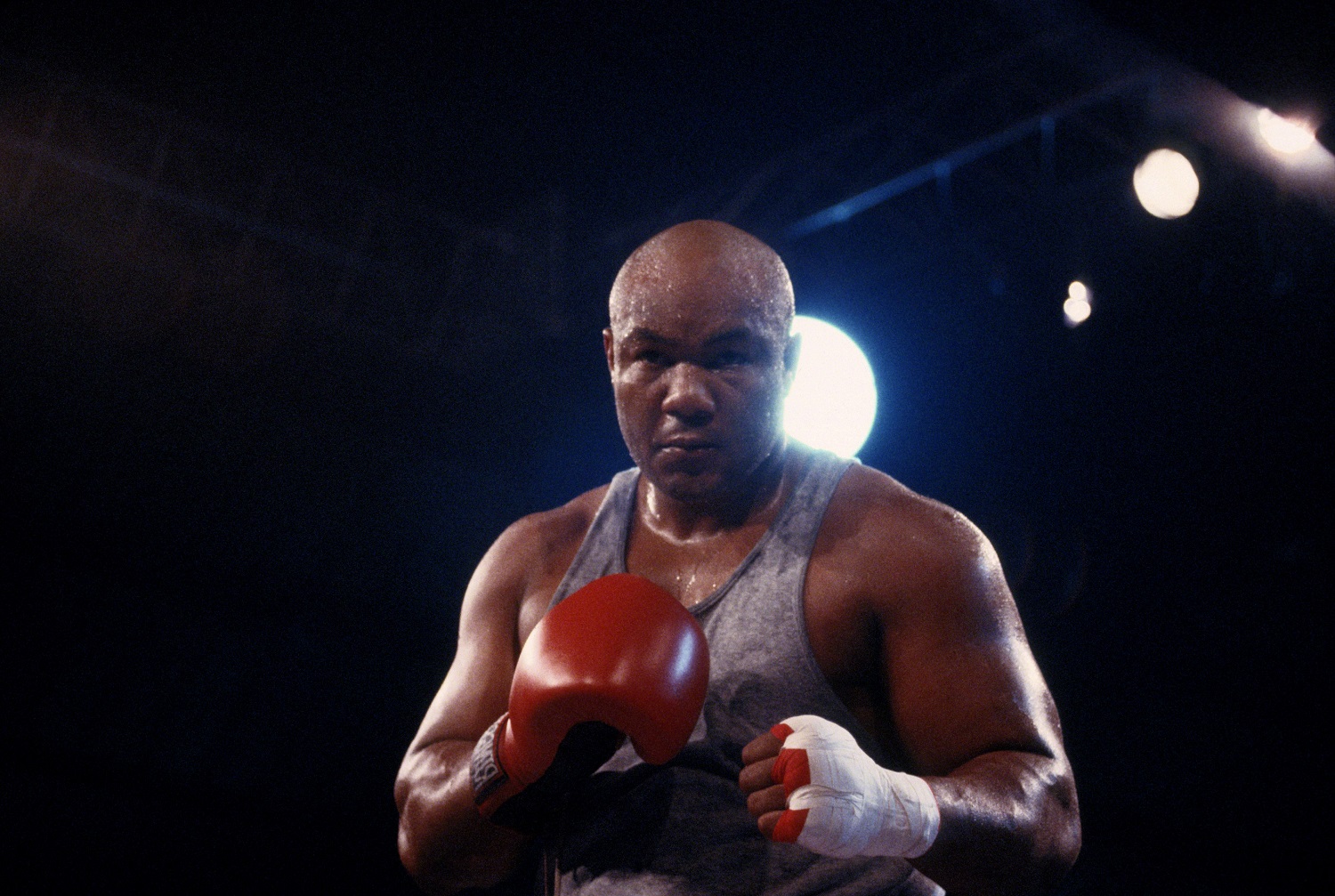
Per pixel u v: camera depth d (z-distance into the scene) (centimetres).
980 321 664
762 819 113
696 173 654
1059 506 707
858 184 633
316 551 666
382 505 686
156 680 627
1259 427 667
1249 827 794
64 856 597
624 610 128
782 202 652
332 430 681
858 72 576
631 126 624
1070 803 133
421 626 698
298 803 650
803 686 139
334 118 620
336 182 653
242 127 623
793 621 141
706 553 152
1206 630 771
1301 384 637
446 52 580
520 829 133
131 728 615
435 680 704
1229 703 806
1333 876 817
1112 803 751
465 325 681
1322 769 829
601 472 704
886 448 684
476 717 152
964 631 140
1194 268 593
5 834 586
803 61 571
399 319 675
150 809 626
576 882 137
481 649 157
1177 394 653
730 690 139
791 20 544
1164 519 723
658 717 121
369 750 672
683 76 587
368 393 679
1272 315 604
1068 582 723
